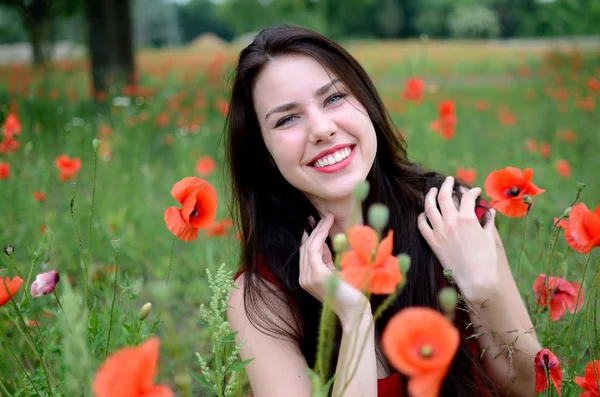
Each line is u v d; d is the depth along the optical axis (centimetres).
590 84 770
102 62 1138
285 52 190
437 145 552
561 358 197
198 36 7056
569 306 208
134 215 407
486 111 944
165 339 226
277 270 205
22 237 352
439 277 203
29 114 624
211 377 160
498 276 189
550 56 1283
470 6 3272
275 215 213
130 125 664
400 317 88
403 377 192
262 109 194
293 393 191
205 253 352
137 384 98
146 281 360
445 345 85
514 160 577
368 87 208
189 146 611
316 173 191
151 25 5912
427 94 920
